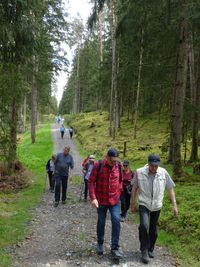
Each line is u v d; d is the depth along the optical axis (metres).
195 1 13.52
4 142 15.92
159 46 17.92
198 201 11.06
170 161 20.30
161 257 7.51
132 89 37.25
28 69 21.56
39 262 7.06
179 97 15.64
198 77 19.22
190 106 16.97
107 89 40.41
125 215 10.90
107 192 7.35
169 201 11.61
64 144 37.06
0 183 17.08
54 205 12.55
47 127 59.22
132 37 16.56
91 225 9.95
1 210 11.75
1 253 7.44
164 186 7.22
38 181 18.66
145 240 7.12
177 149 15.60
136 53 23.42
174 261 7.30
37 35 13.80
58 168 12.82
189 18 13.90
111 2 30.47
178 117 15.64
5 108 15.70
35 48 13.10
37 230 9.34
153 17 15.81
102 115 52.94
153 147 26.77
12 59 13.35
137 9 15.25
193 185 14.27
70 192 15.54
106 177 7.33
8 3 11.65
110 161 7.29
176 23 16.20
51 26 28.38
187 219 9.52
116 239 7.24
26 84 19.27
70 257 7.34
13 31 12.09
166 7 14.73
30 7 12.22
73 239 8.55
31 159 26.83
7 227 9.46
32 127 37.84
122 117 44.28
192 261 7.35
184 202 11.27
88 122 49.03
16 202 13.26
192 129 20.11
